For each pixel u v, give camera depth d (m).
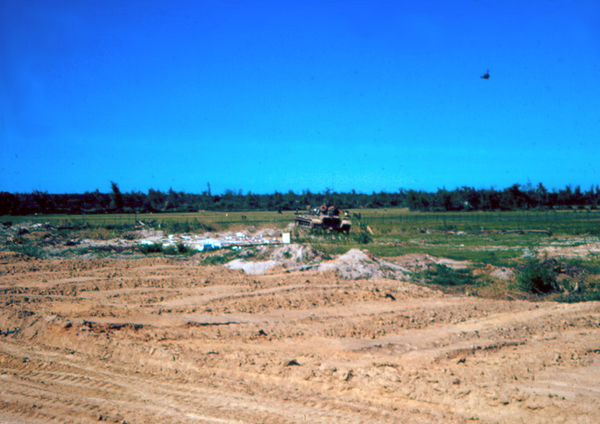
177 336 9.59
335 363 7.95
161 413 6.43
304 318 11.54
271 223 52.88
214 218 68.69
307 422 6.10
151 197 109.44
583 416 5.94
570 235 40.12
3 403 6.85
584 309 12.30
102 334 9.57
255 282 16.48
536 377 7.27
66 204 89.75
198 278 17.39
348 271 17.86
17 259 21.33
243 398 6.85
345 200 123.12
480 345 8.95
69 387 7.38
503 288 16.17
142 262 21.27
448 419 6.10
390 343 9.23
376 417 6.19
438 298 14.32
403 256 24.11
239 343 9.23
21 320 10.62
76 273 18.28
